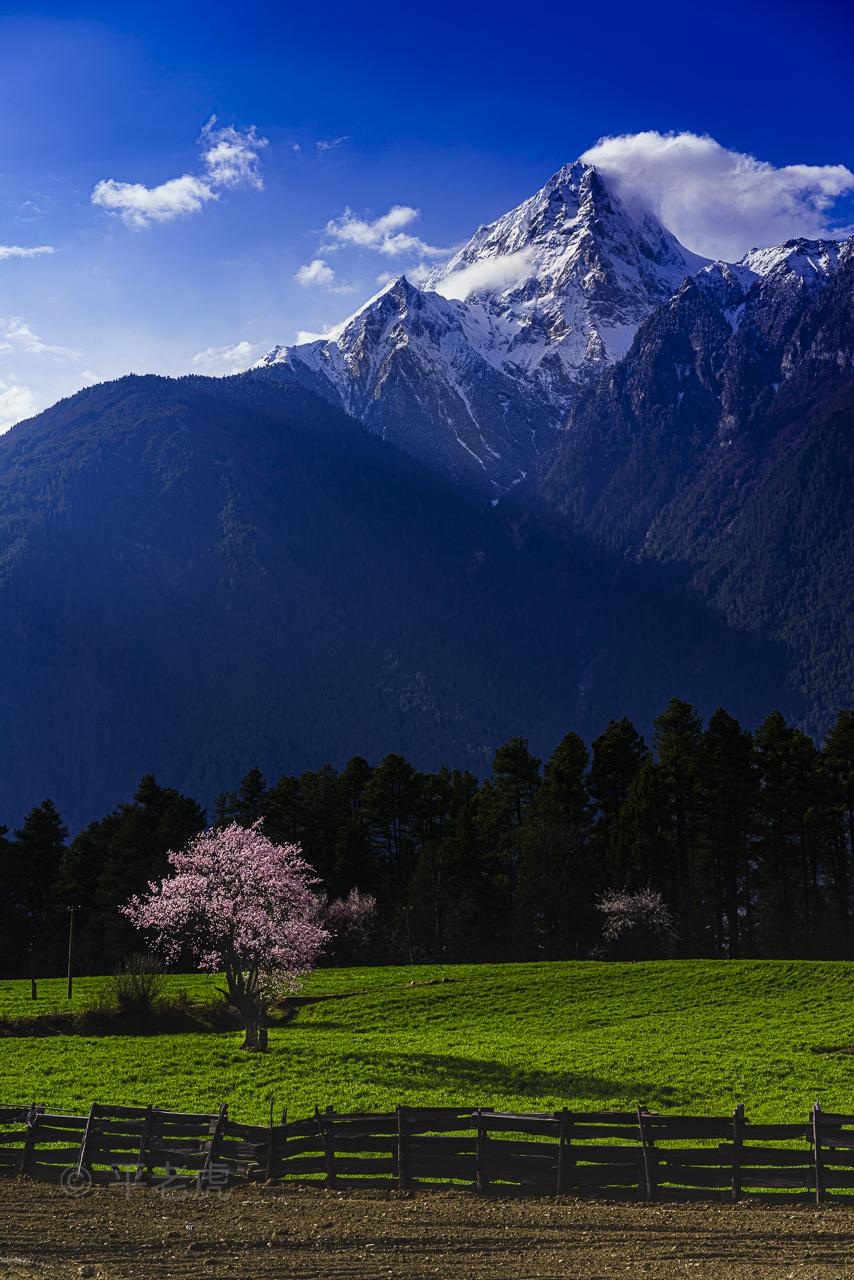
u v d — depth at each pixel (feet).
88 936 379.96
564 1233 83.76
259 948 208.54
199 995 270.46
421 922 394.52
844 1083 171.12
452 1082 170.30
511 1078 174.09
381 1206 91.61
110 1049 201.05
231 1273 75.36
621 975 298.76
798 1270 74.43
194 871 220.84
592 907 389.60
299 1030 241.96
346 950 379.35
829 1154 92.12
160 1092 160.45
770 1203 91.15
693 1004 262.67
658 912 366.22
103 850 403.34
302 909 227.20
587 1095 162.30
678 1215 88.12
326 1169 98.48
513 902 397.60
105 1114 103.81
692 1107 154.40
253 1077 173.27
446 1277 73.97
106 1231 85.35
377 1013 261.44
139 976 240.32
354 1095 158.81
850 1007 251.39
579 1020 248.93
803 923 407.23
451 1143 97.19
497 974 309.01
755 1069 181.37
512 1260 77.61
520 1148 95.76
